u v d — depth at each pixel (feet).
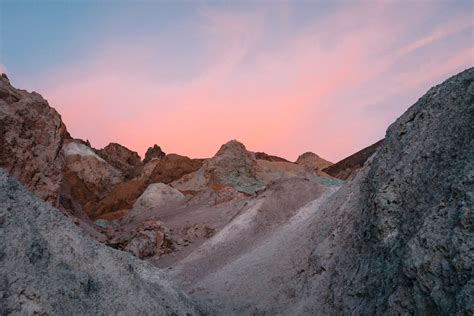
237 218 140.77
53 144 130.72
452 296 39.06
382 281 55.42
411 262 45.01
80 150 349.82
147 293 54.85
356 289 62.49
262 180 279.49
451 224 42.65
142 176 333.62
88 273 48.52
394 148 71.26
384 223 60.03
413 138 65.67
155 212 228.43
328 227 90.94
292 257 92.79
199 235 161.17
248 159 288.10
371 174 79.10
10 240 41.14
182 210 209.15
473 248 38.45
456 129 56.49
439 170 54.70
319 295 73.92
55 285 41.65
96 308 45.03
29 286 38.55
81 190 317.22
